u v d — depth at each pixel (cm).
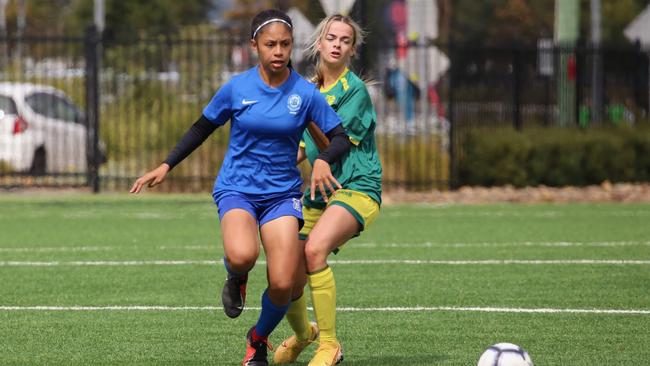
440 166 7969
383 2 13938
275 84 2466
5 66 9738
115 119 8719
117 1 18638
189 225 5944
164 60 9819
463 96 8156
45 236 5428
